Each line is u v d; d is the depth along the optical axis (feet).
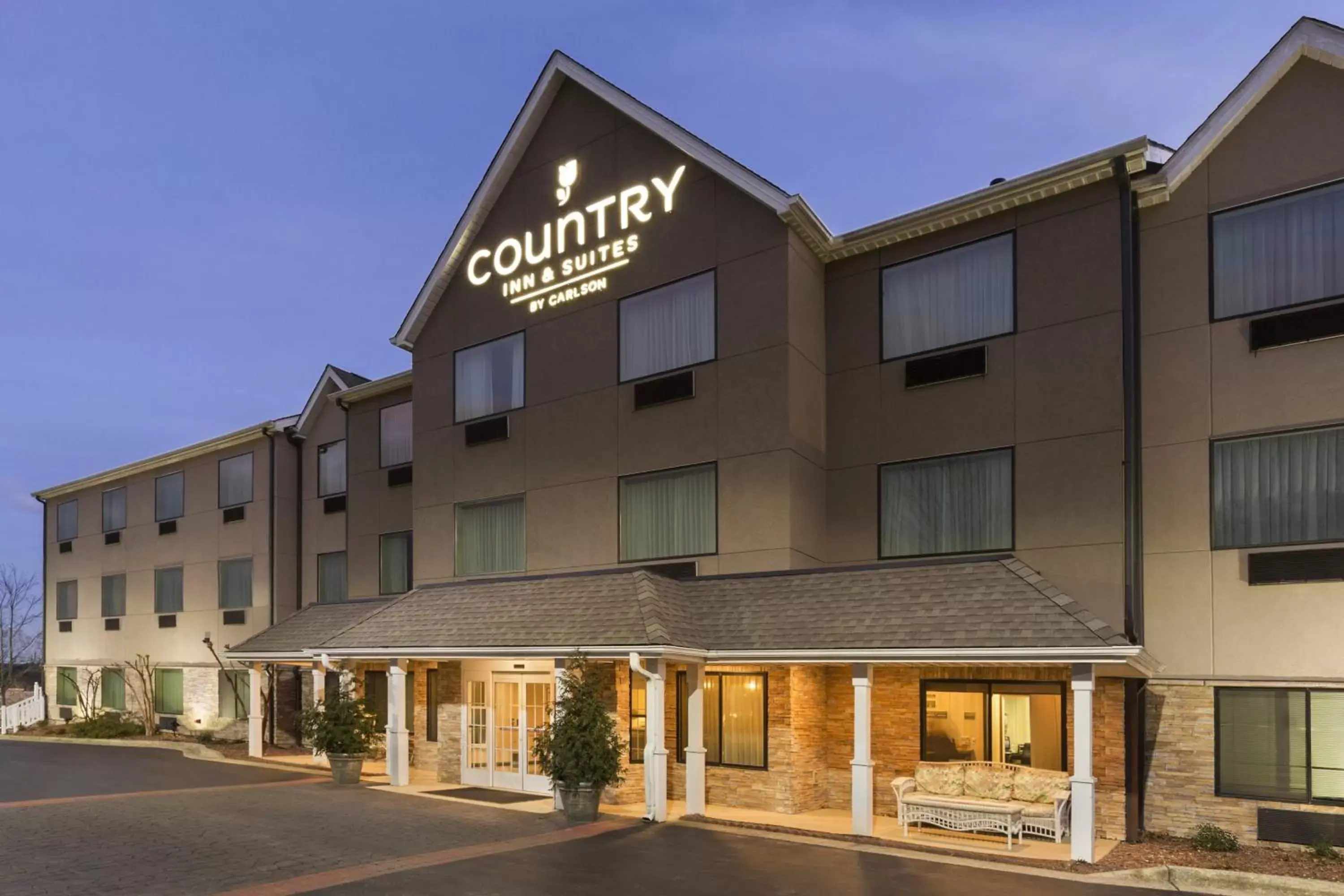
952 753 48.88
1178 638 44.68
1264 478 43.65
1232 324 45.03
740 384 55.52
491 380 69.36
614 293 62.39
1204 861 38.55
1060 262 49.62
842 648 44.96
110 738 100.32
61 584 125.80
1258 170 45.11
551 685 58.18
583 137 65.41
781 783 50.01
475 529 69.36
